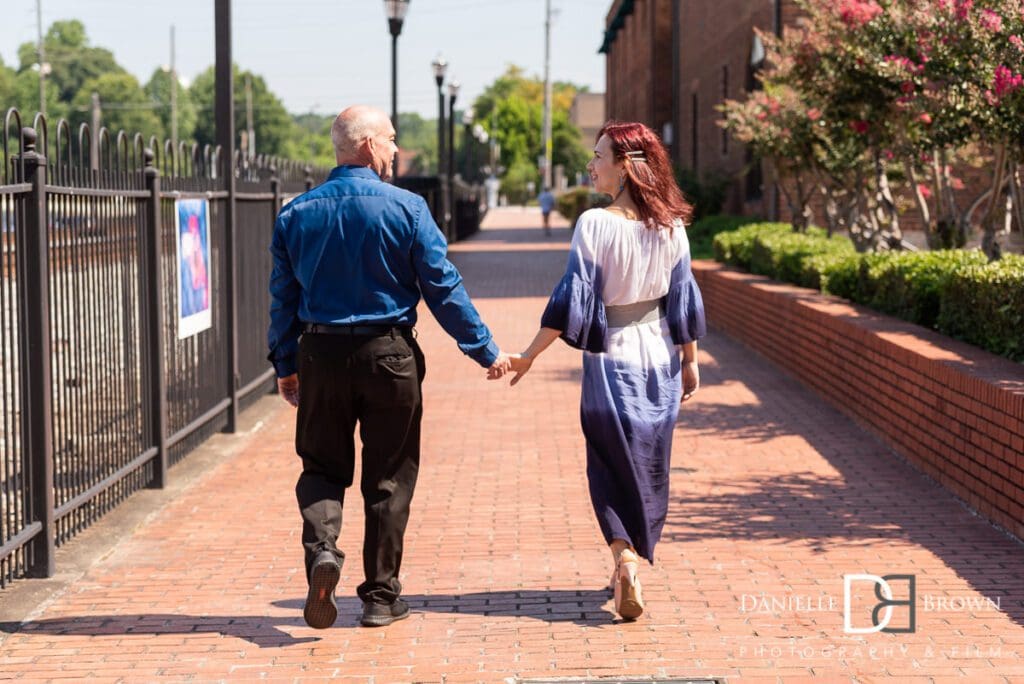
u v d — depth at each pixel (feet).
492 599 18.29
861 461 27.86
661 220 16.87
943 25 33.01
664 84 132.05
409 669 15.38
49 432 20.02
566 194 197.57
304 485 16.60
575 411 35.70
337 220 16.15
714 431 31.65
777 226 63.82
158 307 26.25
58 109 491.31
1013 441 21.43
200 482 27.07
